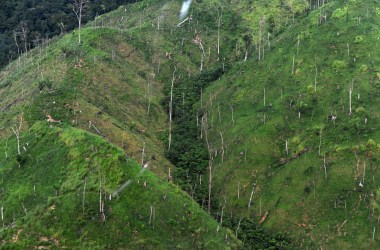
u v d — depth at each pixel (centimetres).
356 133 5588
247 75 7744
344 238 4784
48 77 7238
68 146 5403
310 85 6581
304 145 5828
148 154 6100
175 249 4469
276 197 5494
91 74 7400
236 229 5169
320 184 5328
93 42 8469
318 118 6088
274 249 4931
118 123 6525
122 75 7881
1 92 8369
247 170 5975
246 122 6694
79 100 6569
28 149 5647
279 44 8031
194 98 8081
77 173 5041
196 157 6494
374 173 5150
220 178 6072
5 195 5216
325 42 7250
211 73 8719
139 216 4619
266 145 6116
